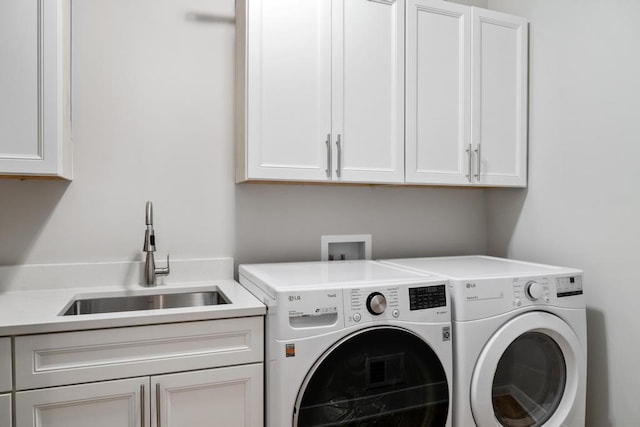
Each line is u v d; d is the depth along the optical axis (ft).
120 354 4.16
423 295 4.74
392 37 6.10
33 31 4.61
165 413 4.28
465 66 6.53
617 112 5.62
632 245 5.45
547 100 6.69
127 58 5.91
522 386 5.39
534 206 6.97
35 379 3.89
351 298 4.43
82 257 5.72
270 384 4.46
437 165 6.37
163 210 6.09
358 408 4.41
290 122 5.56
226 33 6.40
